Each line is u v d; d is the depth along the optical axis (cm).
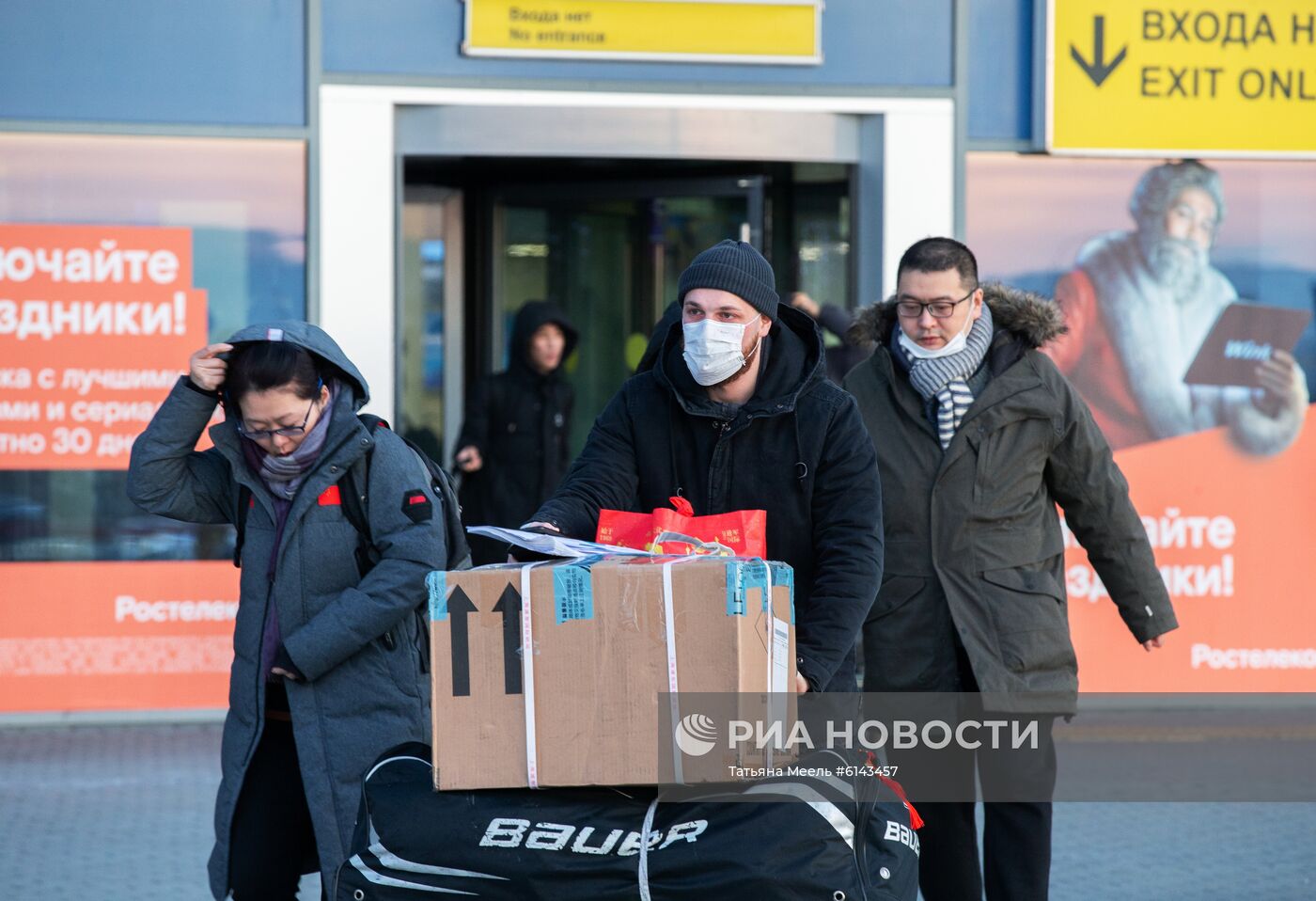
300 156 1869
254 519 923
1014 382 1068
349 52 1870
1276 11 1972
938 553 1058
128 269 1845
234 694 916
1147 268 1978
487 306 2256
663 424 880
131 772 1675
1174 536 1984
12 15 1814
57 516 1842
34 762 1716
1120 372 1978
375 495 909
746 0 1925
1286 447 1994
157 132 1839
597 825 720
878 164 1967
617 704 699
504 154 1905
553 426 2022
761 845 701
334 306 1877
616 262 2189
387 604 888
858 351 1917
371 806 746
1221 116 1973
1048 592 1062
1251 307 1991
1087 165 1977
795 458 855
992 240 1973
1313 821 1538
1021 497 1066
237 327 1866
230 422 921
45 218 1830
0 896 1273
